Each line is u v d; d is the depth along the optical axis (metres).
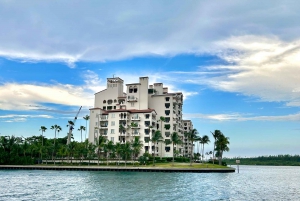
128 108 162.38
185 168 111.94
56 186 65.75
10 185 67.94
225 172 123.38
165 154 159.38
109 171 114.75
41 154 155.00
